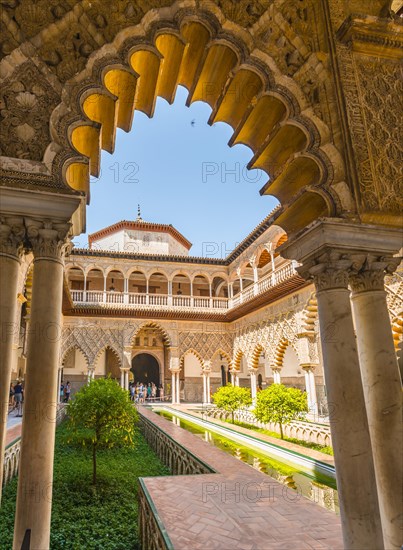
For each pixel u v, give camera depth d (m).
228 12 3.34
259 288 16.80
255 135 3.89
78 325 18.73
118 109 3.59
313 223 3.25
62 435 10.68
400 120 3.61
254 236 17.20
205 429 13.78
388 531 2.85
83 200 2.96
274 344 15.57
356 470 2.79
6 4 2.97
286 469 8.01
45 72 2.97
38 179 2.84
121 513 5.23
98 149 3.43
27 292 10.53
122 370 18.80
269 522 3.48
